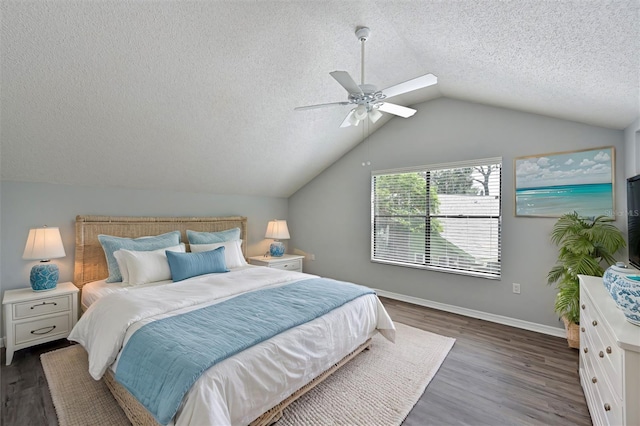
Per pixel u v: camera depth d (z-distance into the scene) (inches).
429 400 75.2
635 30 49.3
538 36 61.7
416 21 75.9
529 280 120.6
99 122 97.7
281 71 103.7
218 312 77.2
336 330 82.0
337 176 186.4
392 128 162.6
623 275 57.0
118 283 112.5
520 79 88.1
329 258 191.3
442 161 144.3
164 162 127.7
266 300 87.1
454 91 127.6
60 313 100.5
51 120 91.0
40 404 72.2
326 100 125.8
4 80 76.0
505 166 126.2
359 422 67.1
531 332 118.3
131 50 80.0
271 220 199.6
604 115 93.4
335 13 81.0
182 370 52.3
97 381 81.6
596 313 60.9
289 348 67.3
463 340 110.1
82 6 66.7
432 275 148.7
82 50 75.6
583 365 78.5
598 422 60.7
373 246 171.6
